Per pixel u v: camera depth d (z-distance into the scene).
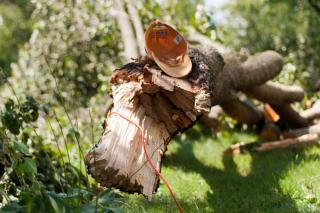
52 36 8.28
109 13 7.29
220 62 4.54
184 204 4.17
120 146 3.12
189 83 3.56
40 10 8.71
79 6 8.25
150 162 3.13
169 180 4.88
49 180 4.40
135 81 3.59
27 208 2.85
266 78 5.58
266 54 5.68
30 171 3.18
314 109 6.46
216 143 6.30
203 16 7.20
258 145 5.79
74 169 4.35
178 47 3.67
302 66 8.16
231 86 5.27
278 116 6.39
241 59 5.45
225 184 4.75
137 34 6.82
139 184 3.10
